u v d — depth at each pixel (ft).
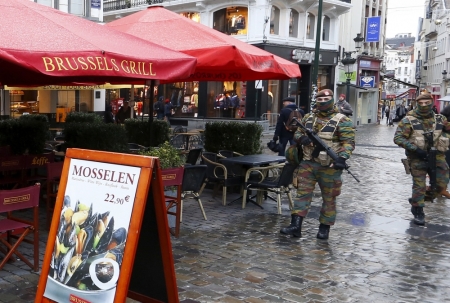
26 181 24.02
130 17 28.27
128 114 76.79
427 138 23.81
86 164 10.41
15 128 27.35
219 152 29.22
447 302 14.92
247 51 23.97
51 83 26.84
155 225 10.44
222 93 91.15
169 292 10.57
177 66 18.13
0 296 14.01
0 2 17.58
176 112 98.02
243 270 17.06
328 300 14.69
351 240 21.30
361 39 88.69
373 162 50.98
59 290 10.03
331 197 20.92
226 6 90.22
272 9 88.74
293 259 18.44
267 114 88.17
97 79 23.49
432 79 220.84
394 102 209.56
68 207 10.42
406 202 30.30
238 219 24.21
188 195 23.06
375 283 16.26
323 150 20.31
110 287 9.30
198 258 18.17
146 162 9.50
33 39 15.07
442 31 198.39
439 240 21.77
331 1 96.78
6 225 15.52
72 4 72.43
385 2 149.07
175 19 26.16
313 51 96.37
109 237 9.56
